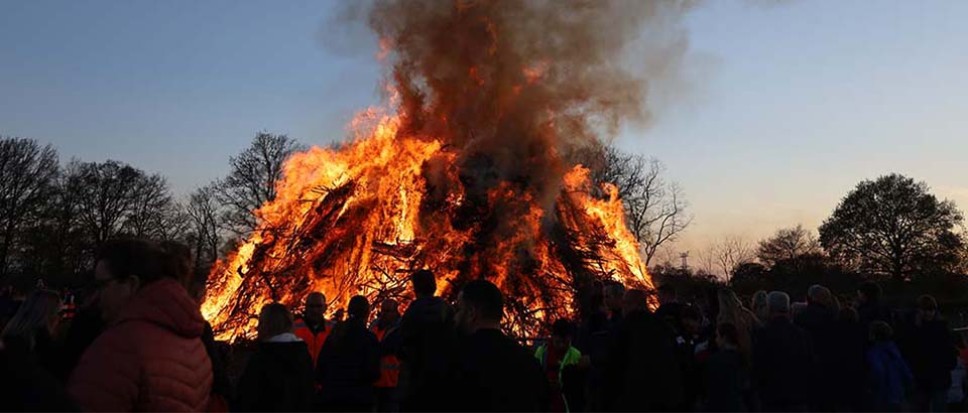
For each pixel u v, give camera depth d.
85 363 3.55
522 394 4.26
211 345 4.97
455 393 4.22
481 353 4.28
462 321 5.53
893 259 58.47
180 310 3.80
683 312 7.56
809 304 8.34
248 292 15.81
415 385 4.58
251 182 42.28
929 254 57.31
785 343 6.86
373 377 6.43
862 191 61.47
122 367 3.51
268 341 5.14
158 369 3.58
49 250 43.97
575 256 16.14
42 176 45.31
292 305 15.07
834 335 7.94
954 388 10.47
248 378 5.05
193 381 3.79
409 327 6.01
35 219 43.94
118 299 4.12
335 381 6.36
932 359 8.86
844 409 7.84
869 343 8.37
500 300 4.50
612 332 6.03
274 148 42.72
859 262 60.28
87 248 45.75
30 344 4.71
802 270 51.34
